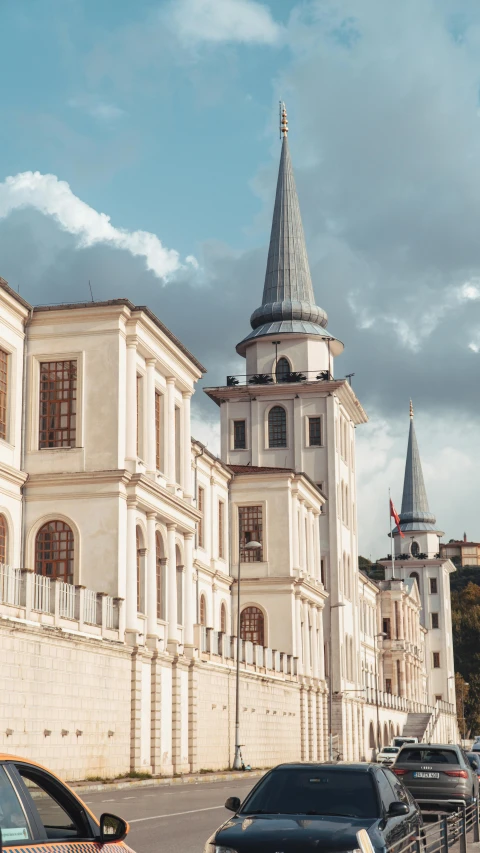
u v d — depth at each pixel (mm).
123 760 42062
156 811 27625
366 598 118250
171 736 47656
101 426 45031
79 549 44062
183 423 53000
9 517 43875
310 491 77562
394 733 113500
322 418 85812
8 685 33719
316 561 79312
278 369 88875
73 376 45750
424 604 153500
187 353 52188
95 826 8375
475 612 180125
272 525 73062
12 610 34406
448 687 151000
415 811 14414
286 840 11781
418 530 156250
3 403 44562
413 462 160625
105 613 41688
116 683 41719
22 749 34344
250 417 86938
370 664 118750
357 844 11719
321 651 78188
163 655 46438
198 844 20000
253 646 62656
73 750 37875
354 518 92938
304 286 91750
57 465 45062
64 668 37438
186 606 51188
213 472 70875
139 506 45938
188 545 51875
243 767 54906
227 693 56688
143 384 48000
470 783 24984
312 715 73562
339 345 91062
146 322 46812
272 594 72000
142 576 46312
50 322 46031
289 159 96125
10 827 7535
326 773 13688
